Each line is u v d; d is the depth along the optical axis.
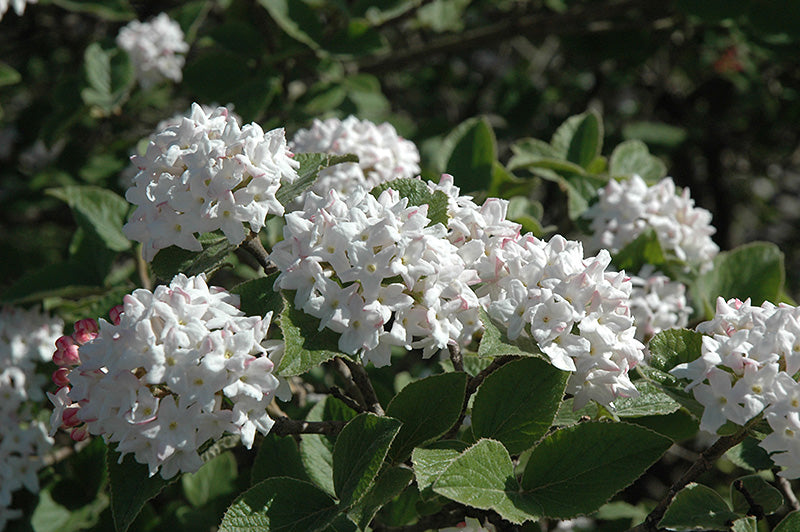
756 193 1.92
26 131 1.31
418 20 1.25
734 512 0.55
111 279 0.80
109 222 0.75
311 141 0.69
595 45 1.25
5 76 0.95
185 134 0.56
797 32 0.96
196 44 1.08
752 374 0.52
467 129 0.77
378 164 0.68
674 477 1.21
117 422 0.52
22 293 0.76
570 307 0.53
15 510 0.71
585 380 0.55
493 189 0.78
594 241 0.72
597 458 0.54
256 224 0.54
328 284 0.52
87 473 0.72
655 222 0.71
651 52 1.25
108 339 0.52
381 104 1.06
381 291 0.52
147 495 0.52
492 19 1.40
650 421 0.64
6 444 0.71
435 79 1.53
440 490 0.51
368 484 0.51
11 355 0.73
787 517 0.54
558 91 1.55
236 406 0.52
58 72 1.44
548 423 0.55
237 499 0.54
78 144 1.16
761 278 0.75
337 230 0.53
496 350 0.52
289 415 0.68
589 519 0.77
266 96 0.90
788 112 1.49
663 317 0.69
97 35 1.34
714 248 0.72
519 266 0.55
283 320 0.53
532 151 0.82
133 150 1.02
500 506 0.52
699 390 0.53
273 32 1.01
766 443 0.52
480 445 0.53
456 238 0.57
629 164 0.81
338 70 1.00
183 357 0.51
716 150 1.63
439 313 0.54
